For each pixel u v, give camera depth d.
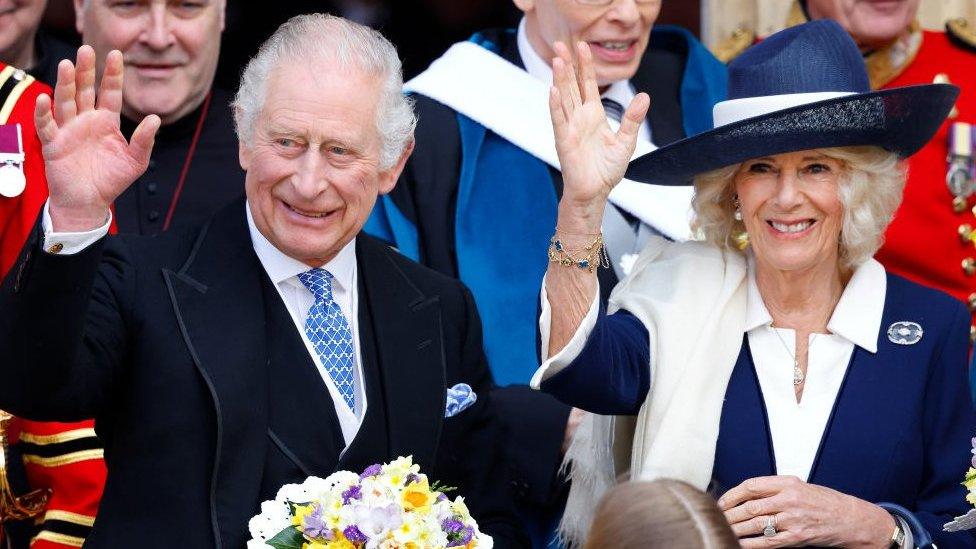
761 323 15.31
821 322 15.38
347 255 14.55
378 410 14.22
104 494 13.70
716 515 9.55
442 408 14.48
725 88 21.03
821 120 14.44
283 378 13.96
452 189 19.17
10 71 16.64
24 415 12.94
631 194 19.16
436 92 19.70
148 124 12.32
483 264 18.78
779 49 15.43
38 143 16.39
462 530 13.23
